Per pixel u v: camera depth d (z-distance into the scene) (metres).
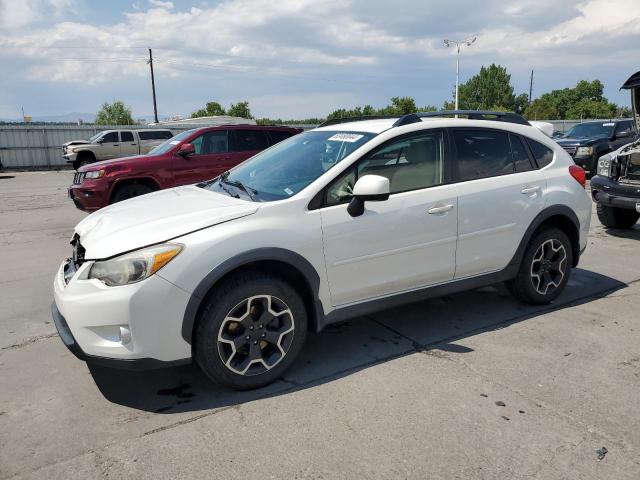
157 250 2.92
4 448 2.70
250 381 3.21
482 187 4.03
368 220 3.49
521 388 3.21
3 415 3.02
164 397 3.20
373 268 3.57
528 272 4.39
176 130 24.03
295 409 3.02
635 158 6.96
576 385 3.24
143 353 2.92
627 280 5.35
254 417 2.95
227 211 3.21
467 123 4.13
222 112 67.75
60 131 28.89
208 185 4.25
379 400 3.10
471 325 4.23
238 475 2.46
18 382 3.41
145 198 4.00
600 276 5.50
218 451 2.64
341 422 2.88
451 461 2.54
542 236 4.40
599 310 4.52
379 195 3.24
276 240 3.17
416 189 3.77
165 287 2.90
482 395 3.13
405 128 3.81
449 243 3.88
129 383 3.38
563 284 4.62
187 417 2.97
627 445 2.65
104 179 8.49
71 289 3.02
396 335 4.06
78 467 2.54
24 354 3.85
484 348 3.79
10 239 8.01
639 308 4.55
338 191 3.47
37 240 7.91
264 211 3.23
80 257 3.34
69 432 2.84
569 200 4.48
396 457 2.57
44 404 3.13
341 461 2.54
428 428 2.80
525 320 4.31
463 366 3.52
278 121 44.12
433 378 3.36
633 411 2.95
